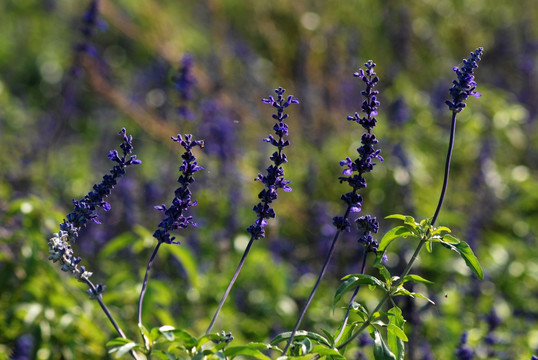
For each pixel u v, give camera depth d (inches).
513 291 350.3
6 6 801.6
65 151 484.4
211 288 315.0
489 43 633.6
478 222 388.5
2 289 266.8
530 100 541.3
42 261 260.1
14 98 589.3
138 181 390.9
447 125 479.2
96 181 427.8
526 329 309.4
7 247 273.9
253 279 327.0
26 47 717.9
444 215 380.8
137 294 249.4
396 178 386.6
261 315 311.6
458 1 661.3
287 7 554.6
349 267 350.6
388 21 603.5
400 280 161.3
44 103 632.4
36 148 446.9
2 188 349.1
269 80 553.3
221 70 513.3
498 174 443.5
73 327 259.3
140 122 429.1
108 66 583.5
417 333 243.9
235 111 466.9
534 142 500.7
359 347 234.2
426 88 567.8
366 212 392.8
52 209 279.3
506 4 686.5
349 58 549.0
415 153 424.8
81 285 274.7
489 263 358.9
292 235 392.2
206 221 356.5
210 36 616.1
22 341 248.5
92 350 259.6
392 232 163.8
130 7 662.5
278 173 157.2
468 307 321.1
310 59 508.7
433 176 443.5
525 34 635.5
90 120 525.7
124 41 663.1
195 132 383.6
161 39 552.1
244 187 400.5
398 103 436.1
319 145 457.7
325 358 157.3
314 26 557.9
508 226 415.5
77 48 349.7
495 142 439.8
